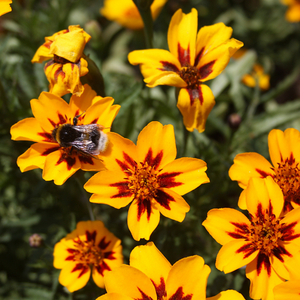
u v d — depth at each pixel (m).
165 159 0.25
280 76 0.45
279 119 0.33
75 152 0.25
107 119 0.25
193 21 0.26
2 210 0.33
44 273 0.31
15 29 0.38
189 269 0.23
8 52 0.34
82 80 0.26
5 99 0.29
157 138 0.25
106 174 0.25
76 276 0.26
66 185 0.30
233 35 0.43
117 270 0.23
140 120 0.33
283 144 0.25
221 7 0.43
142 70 0.26
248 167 0.25
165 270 0.24
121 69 0.41
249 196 0.24
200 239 0.29
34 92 0.31
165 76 0.25
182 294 0.23
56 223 0.31
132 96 0.29
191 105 0.26
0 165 0.31
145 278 0.23
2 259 0.33
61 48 0.25
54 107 0.26
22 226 0.32
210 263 0.28
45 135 0.26
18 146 0.30
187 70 0.26
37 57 0.26
